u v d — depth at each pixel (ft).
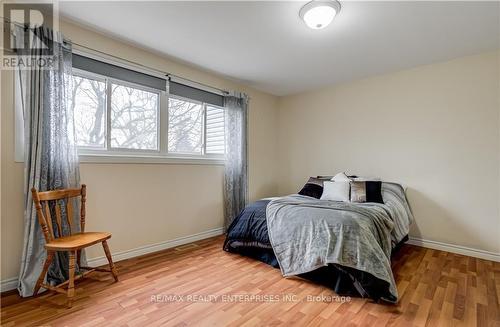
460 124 9.62
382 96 11.51
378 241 6.86
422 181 10.46
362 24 7.31
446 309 5.73
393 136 11.20
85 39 7.69
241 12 6.81
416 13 6.73
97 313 5.51
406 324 5.18
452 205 9.79
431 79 10.25
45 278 6.39
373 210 7.85
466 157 9.52
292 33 7.88
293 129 14.69
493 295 6.36
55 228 6.75
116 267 7.94
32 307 5.69
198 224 10.96
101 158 8.02
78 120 7.79
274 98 15.12
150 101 9.59
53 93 6.78
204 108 11.37
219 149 12.05
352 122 12.46
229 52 9.27
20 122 6.54
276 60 9.98
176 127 10.39
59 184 6.86
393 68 10.77
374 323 5.22
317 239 6.98
